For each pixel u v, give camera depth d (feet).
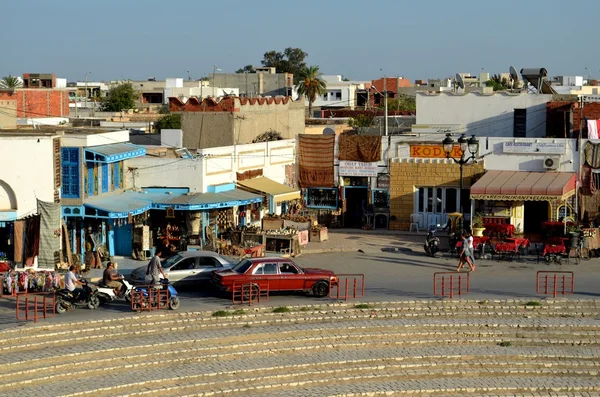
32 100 274.77
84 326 101.14
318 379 95.30
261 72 368.68
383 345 104.32
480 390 95.04
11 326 99.14
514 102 185.26
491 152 169.27
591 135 165.17
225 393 90.63
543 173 164.86
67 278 107.55
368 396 92.63
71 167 131.95
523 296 118.32
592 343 106.22
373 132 204.54
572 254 143.54
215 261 121.08
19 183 125.49
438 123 190.29
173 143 179.11
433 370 99.04
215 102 181.47
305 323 108.17
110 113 310.24
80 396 86.22
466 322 109.19
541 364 100.83
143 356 96.12
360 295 118.62
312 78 350.23
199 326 104.73
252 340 102.53
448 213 172.35
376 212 176.86
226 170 157.38
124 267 132.87
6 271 118.93
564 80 386.93
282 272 115.75
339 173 178.81
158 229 147.13
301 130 211.61
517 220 162.61
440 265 140.46
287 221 160.86
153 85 428.97
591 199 163.94
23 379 88.53
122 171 147.84
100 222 137.28
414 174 173.06
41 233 124.67
